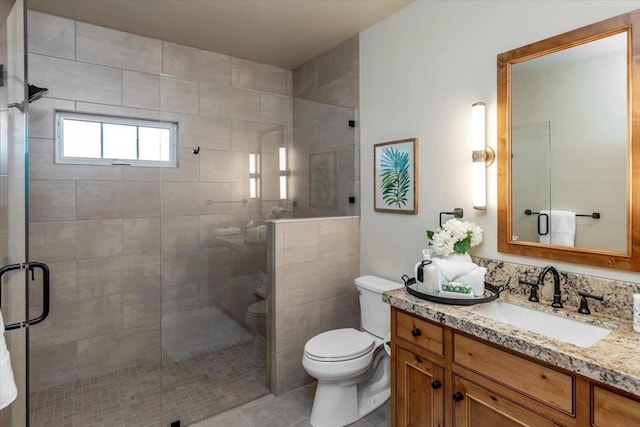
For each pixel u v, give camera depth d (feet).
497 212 5.96
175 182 8.41
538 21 5.37
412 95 7.47
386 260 8.27
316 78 10.28
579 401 3.54
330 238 8.57
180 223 8.54
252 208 8.88
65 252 8.02
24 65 4.06
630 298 4.47
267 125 9.10
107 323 8.55
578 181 4.99
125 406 7.34
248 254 8.53
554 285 5.11
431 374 5.09
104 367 8.54
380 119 8.27
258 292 8.36
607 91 4.69
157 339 9.18
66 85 7.91
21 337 3.94
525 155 5.56
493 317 5.23
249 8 7.59
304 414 7.09
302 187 9.22
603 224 4.75
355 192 9.08
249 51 9.87
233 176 8.82
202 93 8.50
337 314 8.73
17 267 3.95
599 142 4.78
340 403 6.66
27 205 4.01
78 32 8.03
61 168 7.92
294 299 8.03
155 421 6.88
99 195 8.36
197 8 7.56
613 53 4.63
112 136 8.54
